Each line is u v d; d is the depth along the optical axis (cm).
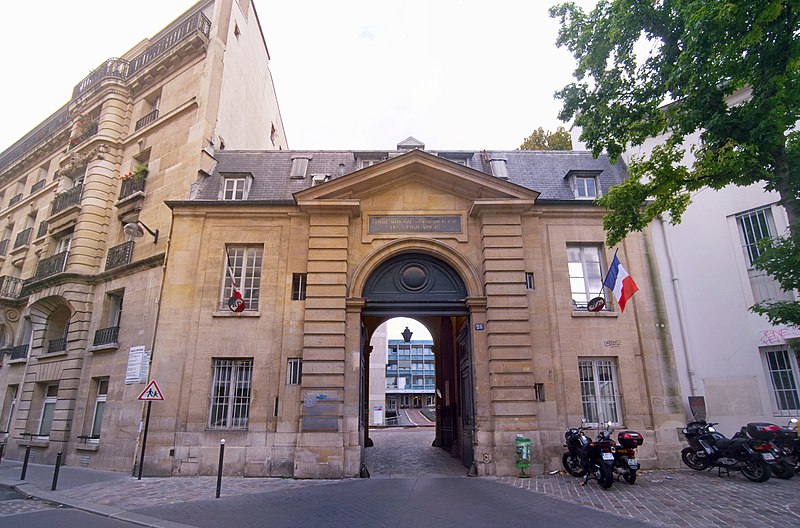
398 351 8912
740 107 828
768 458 986
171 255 1405
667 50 926
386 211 1433
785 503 811
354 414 1258
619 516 757
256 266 1430
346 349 1304
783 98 779
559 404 1281
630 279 1225
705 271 1394
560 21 1069
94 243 1783
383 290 1395
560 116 1084
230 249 1441
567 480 1101
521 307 1311
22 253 2288
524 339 1285
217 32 1812
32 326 2114
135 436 1355
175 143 1716
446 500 899
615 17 938
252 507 861
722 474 1102
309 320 1305
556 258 1407
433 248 1402
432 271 1422
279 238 1428
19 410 1867
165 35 1994
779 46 773
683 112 899
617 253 1424
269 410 1277
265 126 2358
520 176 1570
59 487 1095
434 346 2086
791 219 792
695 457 1166
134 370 1426
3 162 2800
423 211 1435
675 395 1303
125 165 1898
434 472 1298
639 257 1423
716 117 820
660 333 1354
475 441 1245
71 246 1812
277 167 1611
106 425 1469
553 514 779
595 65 1020
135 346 1466
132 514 822
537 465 1191
